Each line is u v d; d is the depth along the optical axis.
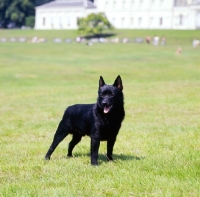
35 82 43.03
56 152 13.66
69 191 9.16
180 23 155.88
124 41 110.00
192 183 9.38
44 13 177.25
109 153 11.68
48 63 59.75
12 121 20.91
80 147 14.32
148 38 105.19
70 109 11.95
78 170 10.93
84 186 9.52
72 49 83.81
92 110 11.41
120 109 11.19
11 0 170.62
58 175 10.57
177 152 12.83
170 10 157.00
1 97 31.66
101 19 128.50
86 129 11.53
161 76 48.41
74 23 172.50
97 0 170.38
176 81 41.78
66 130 12.04
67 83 42.22
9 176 10.77
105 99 10.82
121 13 166.88
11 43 102.75
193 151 12.77
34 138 16.59
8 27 176.75
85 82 43.16
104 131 11.19
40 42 110.50
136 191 9.07
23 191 9.28
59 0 178.38
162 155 12.45
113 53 76.06
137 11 164.00
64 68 54.53
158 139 15.16
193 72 51.62
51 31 142.50
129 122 19.61
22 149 14.39
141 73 50.94
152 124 18.84
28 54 72.75
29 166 11.62
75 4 172.62
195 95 29.36
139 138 15.51
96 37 125.88
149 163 11.30
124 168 10.90
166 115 21.34
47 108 25.00
